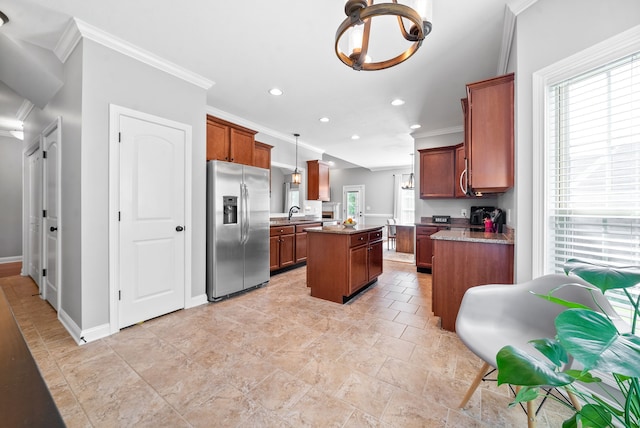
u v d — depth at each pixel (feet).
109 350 6.50
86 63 6.85
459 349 6.70
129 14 6.42
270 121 14.30
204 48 7.80
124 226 7.57
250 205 11.23
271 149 16.03
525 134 5.91
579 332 2.05
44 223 9.71
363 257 10.91
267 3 6.10
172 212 8.68
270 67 8.84
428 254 14.65
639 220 4.39
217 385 5.29
